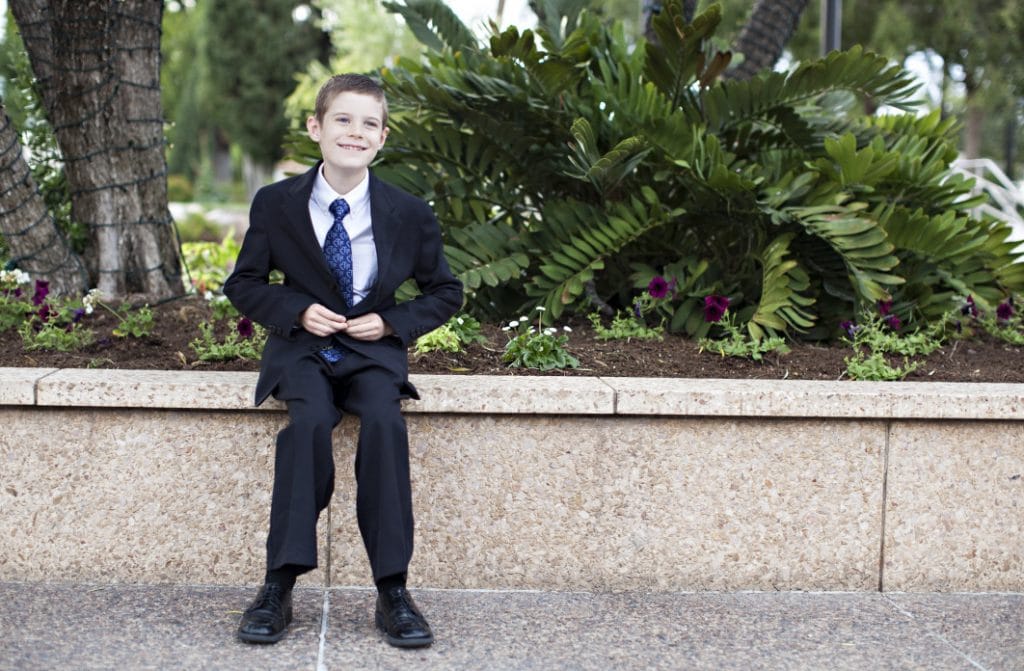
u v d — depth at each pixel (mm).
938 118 5234
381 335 2896
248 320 3684
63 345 3736
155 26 4617
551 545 3156
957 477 3221
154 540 3115
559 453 3129
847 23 19859
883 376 3551
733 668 2600
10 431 3068
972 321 4516
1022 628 2930
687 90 4770
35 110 4945
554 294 4125
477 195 4691
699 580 3195
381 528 2674
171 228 4801
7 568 3115
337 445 3088
